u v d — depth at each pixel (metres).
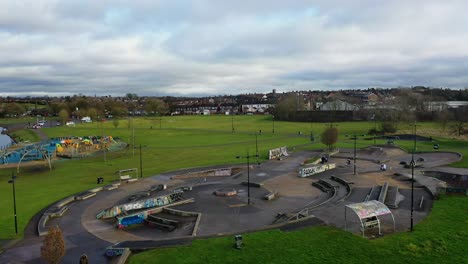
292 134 167.00
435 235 43.12
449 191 62.53
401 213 52.38
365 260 37.22
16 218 53.28
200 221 53.31
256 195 67.12
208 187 73.81
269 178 80.75
